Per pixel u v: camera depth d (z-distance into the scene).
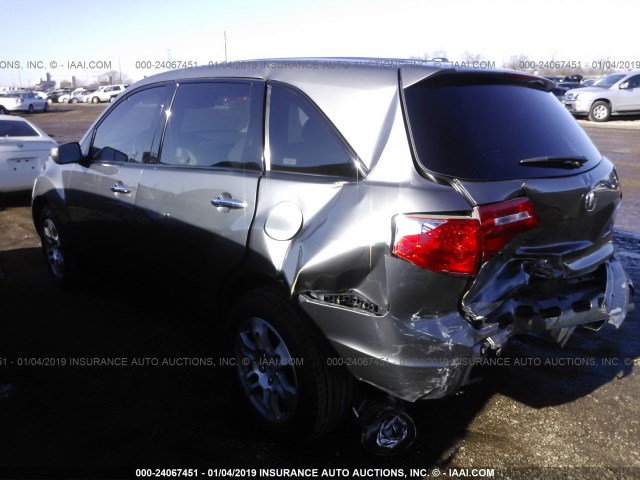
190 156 3.47
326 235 2.60
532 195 2.55
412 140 2.53
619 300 3.04
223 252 3.09
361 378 2.58
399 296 2.42
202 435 3.04
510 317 2.62
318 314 2.64
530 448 2.97
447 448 2.96
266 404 2.98
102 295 4.91
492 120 2.75
